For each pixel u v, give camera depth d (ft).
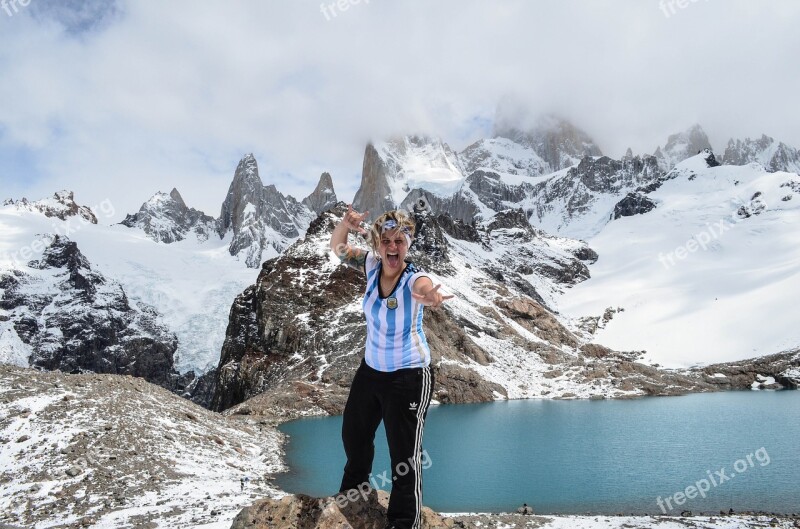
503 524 71.10
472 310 381.60
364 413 17.54
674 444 153.07
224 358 347.36
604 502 97.66
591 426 189.06
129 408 113.70
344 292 339.57
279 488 98.94
